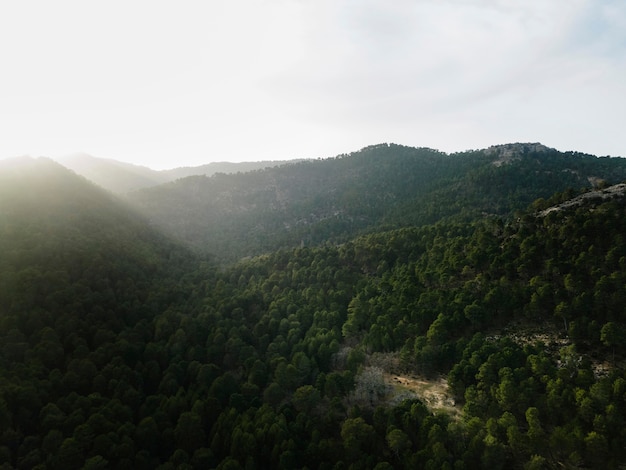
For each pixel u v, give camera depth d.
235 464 64.25
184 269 167.50
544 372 70.81
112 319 103.69
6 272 99.69
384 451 67.06
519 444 59.62
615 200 111.50
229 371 99.81
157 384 92.12
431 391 81.12
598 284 83.81
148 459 70.81
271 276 146.88
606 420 57.81
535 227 116.19
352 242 165.88
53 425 71.88
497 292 94.88
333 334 102.31
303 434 72.06
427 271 117.56
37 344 87.81
